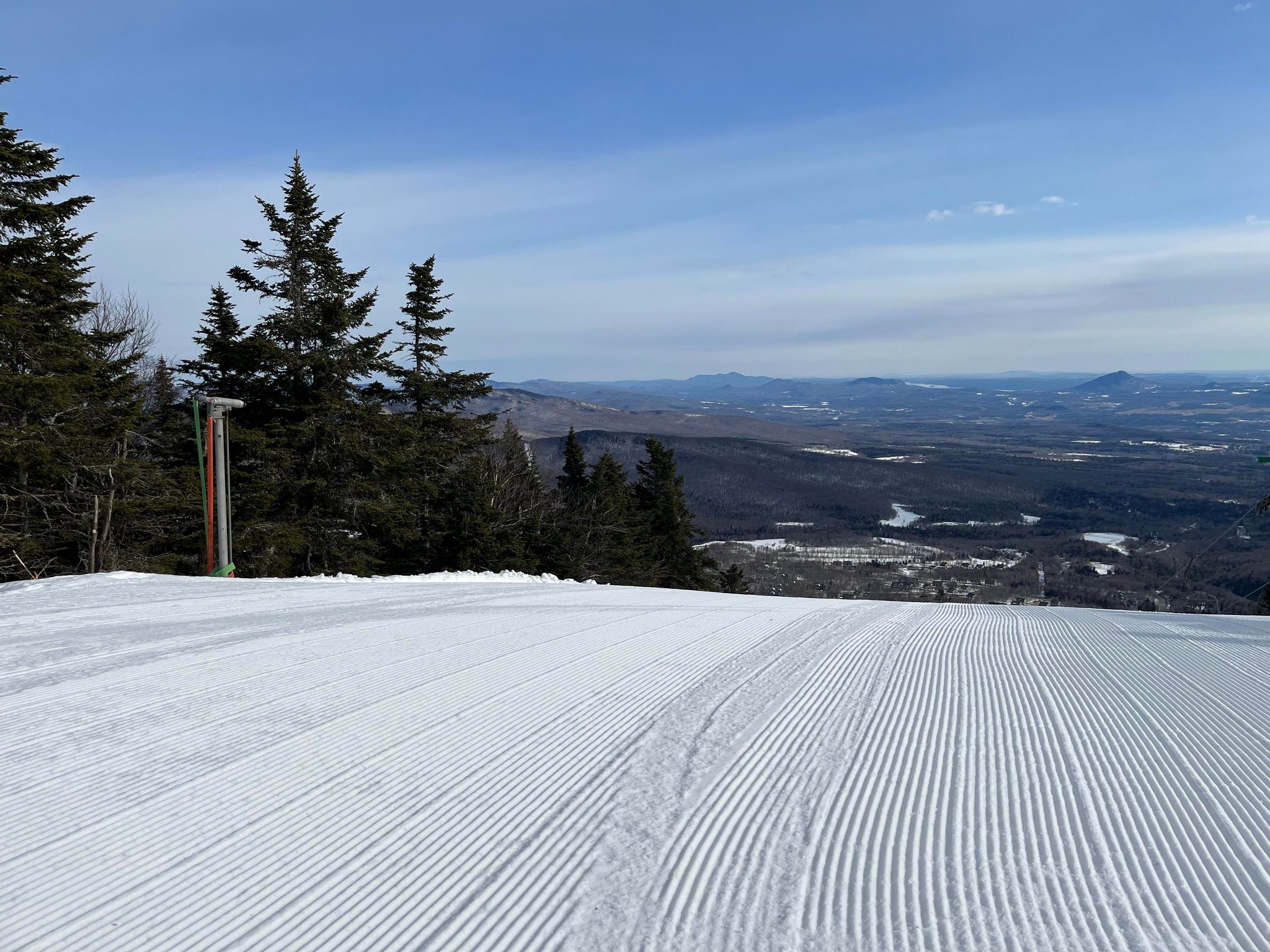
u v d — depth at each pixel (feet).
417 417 105.50
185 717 17.29
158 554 83.35
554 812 12.76
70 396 69.46
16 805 12.71
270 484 84.28
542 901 10.09
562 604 37.35
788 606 40.34
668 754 15.48
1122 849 11.59
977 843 11.78
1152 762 15.17
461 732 16.63
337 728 16.71
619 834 12.00
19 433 65.36
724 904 10.03
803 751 15.76
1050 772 14.65
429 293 107.04
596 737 16.46
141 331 109.09
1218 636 30.19
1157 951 9.01
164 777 13.96
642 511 152.97
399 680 20.76
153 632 26.48
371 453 91.86
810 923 9.58
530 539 119.96
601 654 24.49
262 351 84.99
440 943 9.14
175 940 9.18
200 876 10.63
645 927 9.48
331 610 32.24
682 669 22.63
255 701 18.57
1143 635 30.37
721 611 35.94
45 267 70.74
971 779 14.30
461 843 11.65
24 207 69.97
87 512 74.95
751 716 18.04
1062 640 28.73
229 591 37.86
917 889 10.43
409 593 39.96
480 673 21.68
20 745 15.43
